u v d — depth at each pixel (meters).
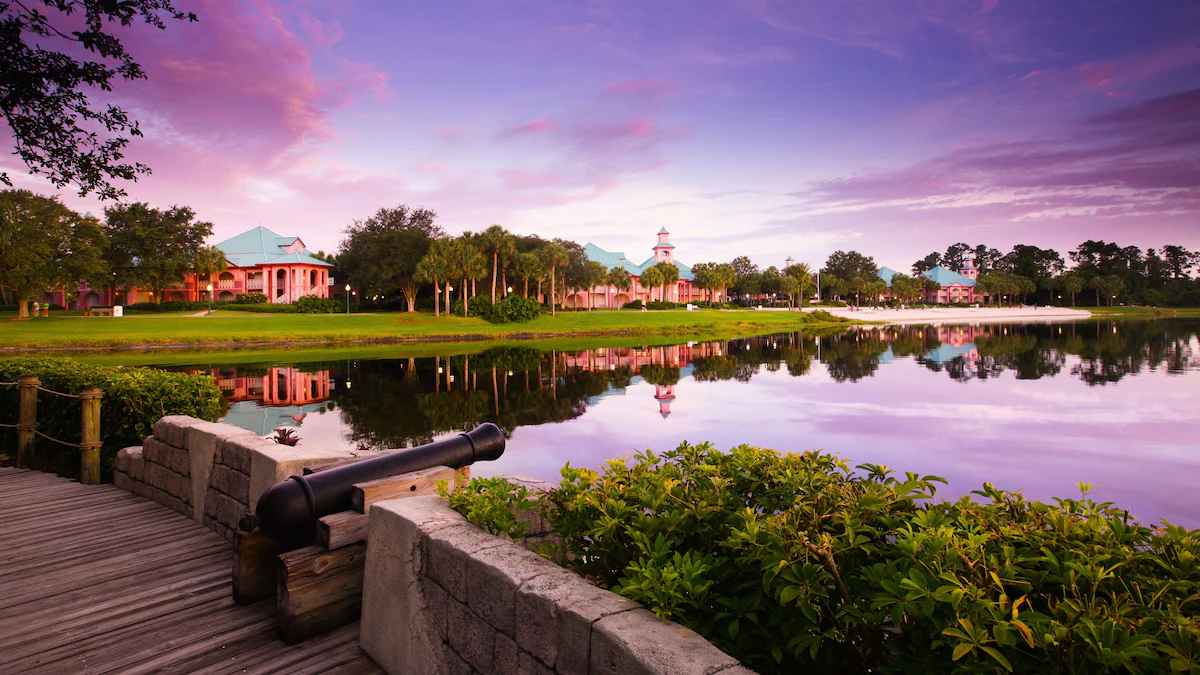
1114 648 1.62
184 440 6.04
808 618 2.12
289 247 76.62
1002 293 128.12
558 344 49.16
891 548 2.40
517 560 2.58
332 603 3.74
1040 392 20.66
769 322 77.81
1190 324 71.88
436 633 2.89
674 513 2.62
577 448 12.84
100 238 53.72
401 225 72.69
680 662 1.78
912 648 2.12
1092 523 2.26
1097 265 133.88
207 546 5.19
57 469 8.10
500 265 69.31
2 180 8.59
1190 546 2.06
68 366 9.47
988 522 2.37
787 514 2.45
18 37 7.73
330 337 47.66
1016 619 1.73
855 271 139.38
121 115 8.73
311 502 3.71
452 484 4.18
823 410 17.56
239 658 3.46
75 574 4.62
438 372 28.67
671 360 34.53
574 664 2.11
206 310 63.56
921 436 13.89
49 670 3.35
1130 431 14.23
